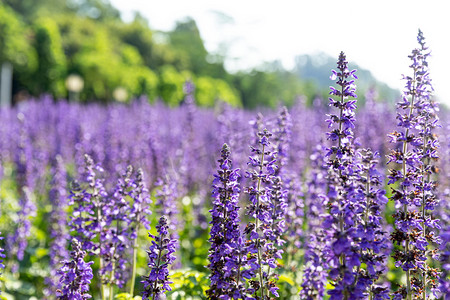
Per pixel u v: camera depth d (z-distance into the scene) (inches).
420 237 237.5
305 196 505.7
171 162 584.1
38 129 933.2
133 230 314.5
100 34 3565.5
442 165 405.7
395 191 242.7
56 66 2918.3
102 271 301.0
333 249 209.5
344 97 243.8
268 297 244.5
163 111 1109.7
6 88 2445.9
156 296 245.8
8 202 617.0
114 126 728.3
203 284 304.2
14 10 4544.8
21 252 427.5
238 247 228.4
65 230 424.5
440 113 604.4
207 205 610.5
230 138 556.1
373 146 649.0
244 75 4963.1
